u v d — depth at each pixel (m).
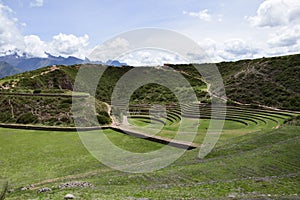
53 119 48.06
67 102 53.72
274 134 28.78
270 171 17.80
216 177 17.05
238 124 44.75
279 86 70.75
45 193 14.88
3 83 73.06
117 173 20.03
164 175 17.95
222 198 12.64
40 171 23.73
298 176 16.39
